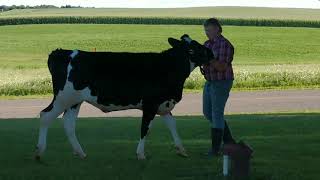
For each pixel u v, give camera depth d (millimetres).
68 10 152375
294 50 71000
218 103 10586
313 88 33875
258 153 10734
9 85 31688
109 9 154875
